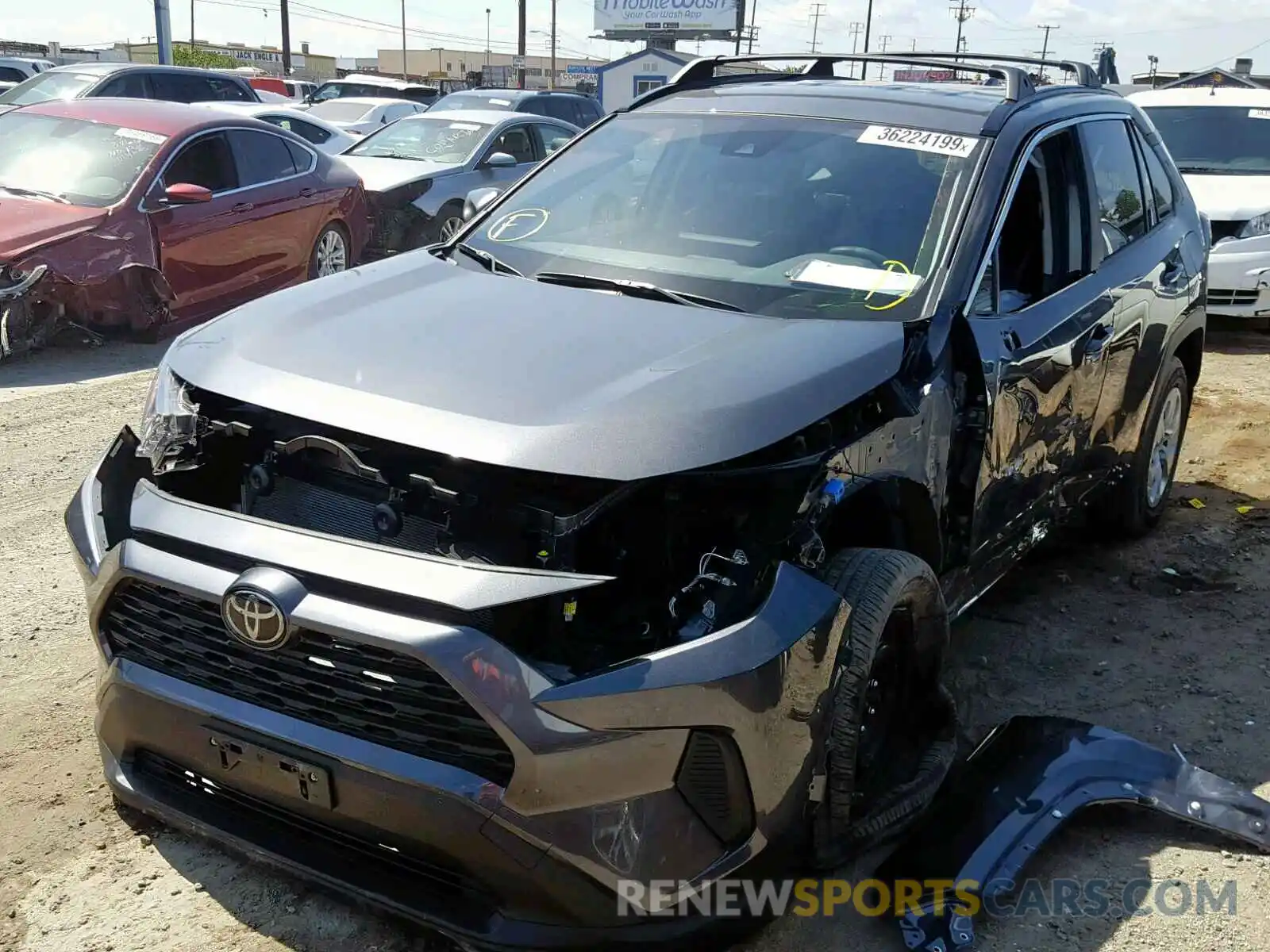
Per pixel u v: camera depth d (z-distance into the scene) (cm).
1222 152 1073
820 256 363
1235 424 763
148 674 275
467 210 441
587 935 249
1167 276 498
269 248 955
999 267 369
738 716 248
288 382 280
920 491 321
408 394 272
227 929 282
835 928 290
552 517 257
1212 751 380
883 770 324
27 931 279
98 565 278
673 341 308
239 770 266
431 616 240
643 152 426
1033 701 409
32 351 817
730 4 5756
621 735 238
